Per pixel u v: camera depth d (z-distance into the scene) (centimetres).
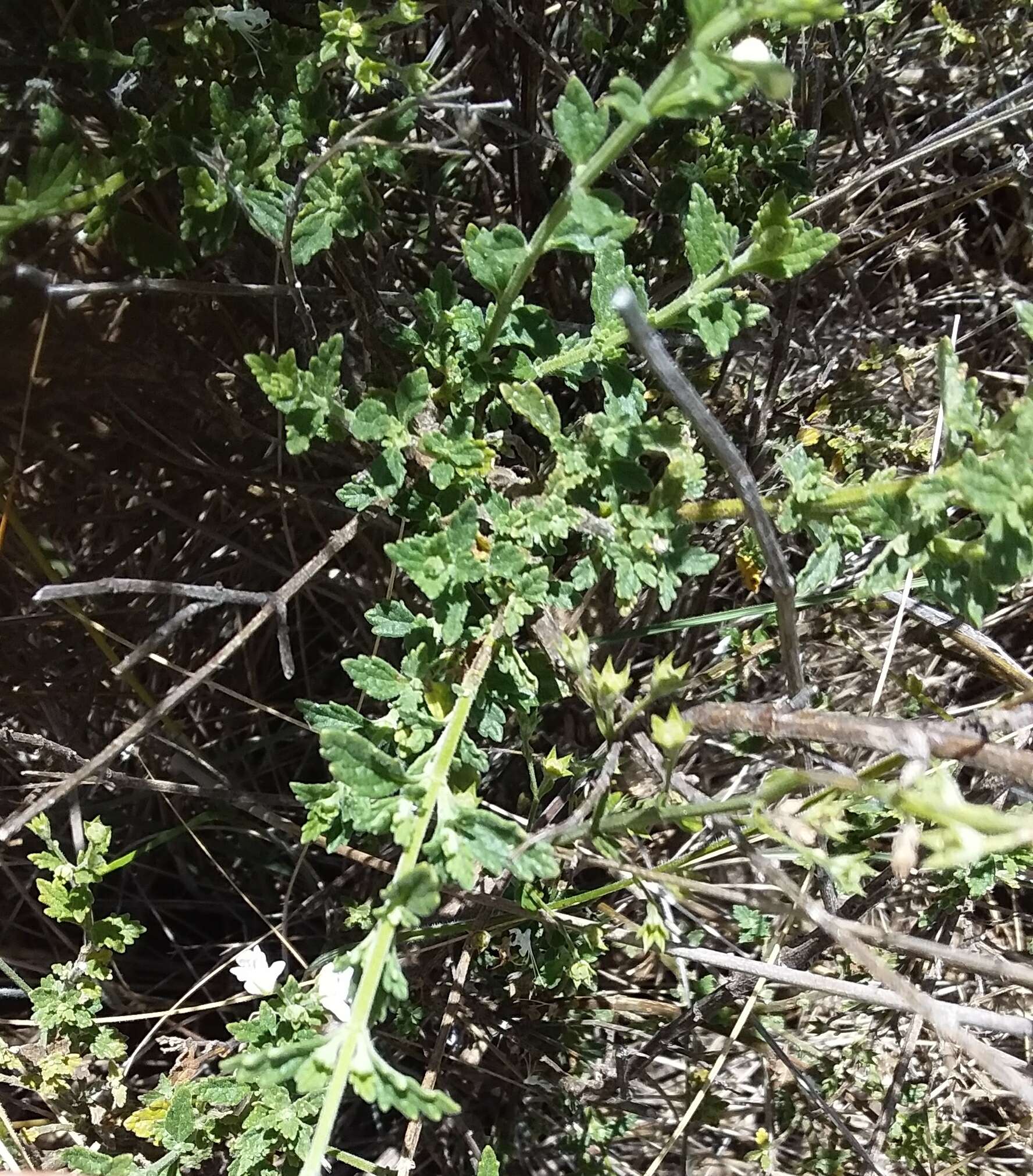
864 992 147
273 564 214
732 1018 202
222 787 198
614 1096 216
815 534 143
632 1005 214
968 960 131
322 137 153
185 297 200
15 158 170
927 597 173
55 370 191
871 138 239
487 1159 134
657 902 172
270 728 238
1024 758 108
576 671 138
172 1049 201
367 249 189
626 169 206
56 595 143
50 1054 169
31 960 217
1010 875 178
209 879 238
